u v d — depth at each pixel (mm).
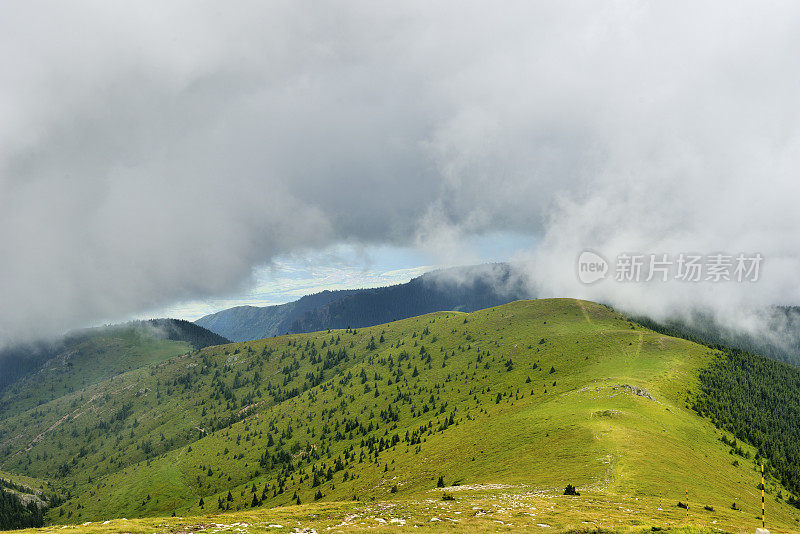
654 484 81375
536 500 64875
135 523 52750
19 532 50656
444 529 45500
